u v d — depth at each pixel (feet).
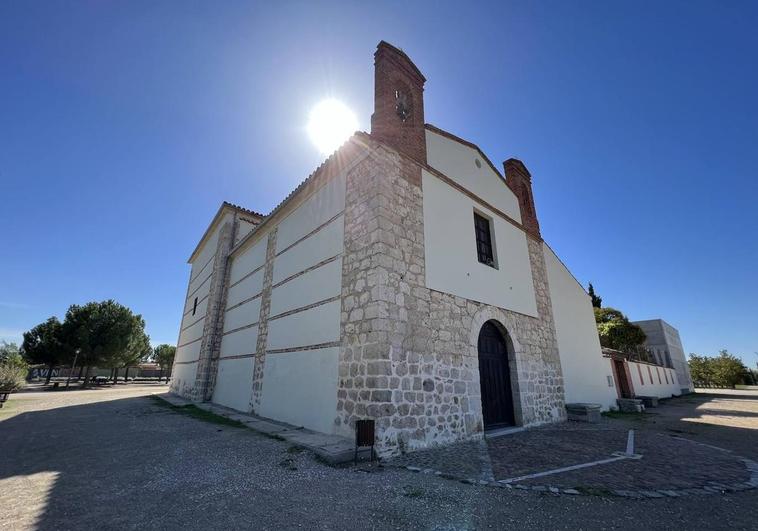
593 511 11.33
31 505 11.28
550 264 43.27
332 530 9.77
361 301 22.39
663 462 17.88
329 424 22.49
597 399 43.52
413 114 29.50
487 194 35.99
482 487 13.64
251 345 37.27
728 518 10.90
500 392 29.94
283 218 36.58
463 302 27.37
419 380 21.74
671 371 86.79
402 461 17.76
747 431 29.22
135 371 176.76
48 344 96.37
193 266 69.82
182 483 13.62
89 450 18.98
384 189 23.94
